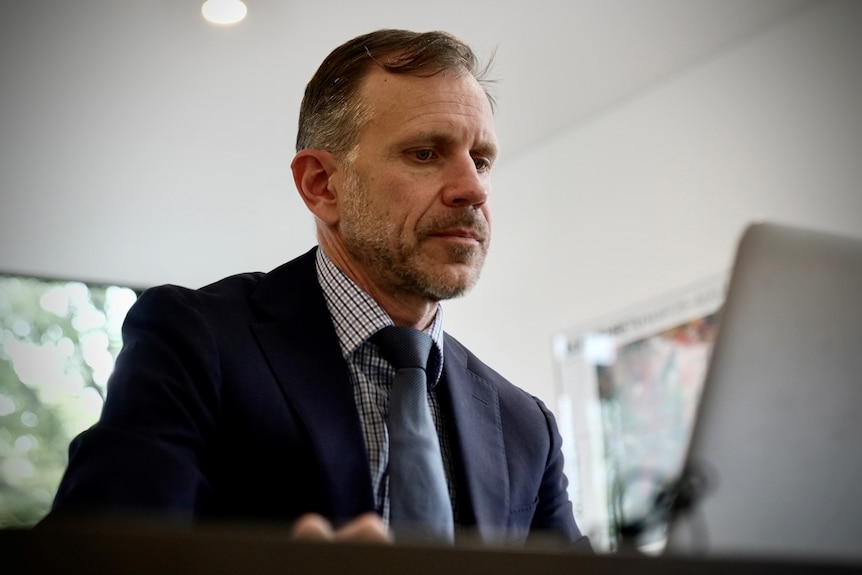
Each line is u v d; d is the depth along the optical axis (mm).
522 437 1464
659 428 3672
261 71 3811
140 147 4102
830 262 915
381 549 631
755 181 3605
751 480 858
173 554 612
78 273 4660
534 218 4430
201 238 4574
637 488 3129
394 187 1413
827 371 873
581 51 3855
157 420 1193
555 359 4172
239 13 3529
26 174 4152
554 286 4277
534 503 1421
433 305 1461
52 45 3592
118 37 3596
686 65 3918
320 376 1317
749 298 922
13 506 4488
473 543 651
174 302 1331
